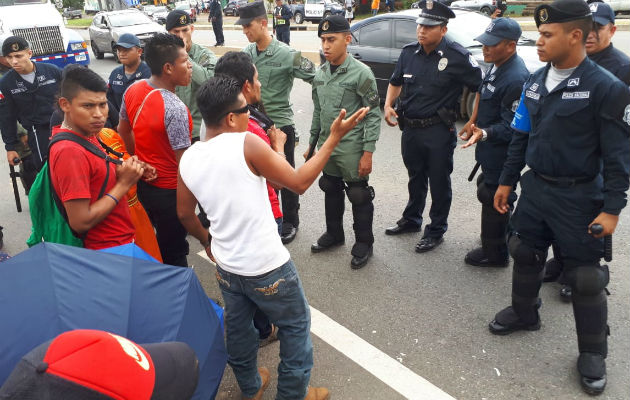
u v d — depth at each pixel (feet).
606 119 7.26
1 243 14.47
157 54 8.63
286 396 7.30
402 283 11.51
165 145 9.04
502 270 11.84
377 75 26.45
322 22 11.08
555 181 8.06
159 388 3.30
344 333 9.90
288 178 6.24
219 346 5.93
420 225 13.88
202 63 13.05
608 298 10.44
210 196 6.30
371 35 26.55
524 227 8.77
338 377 8.75
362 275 11.94
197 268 12.83
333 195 12.64
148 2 143.23
